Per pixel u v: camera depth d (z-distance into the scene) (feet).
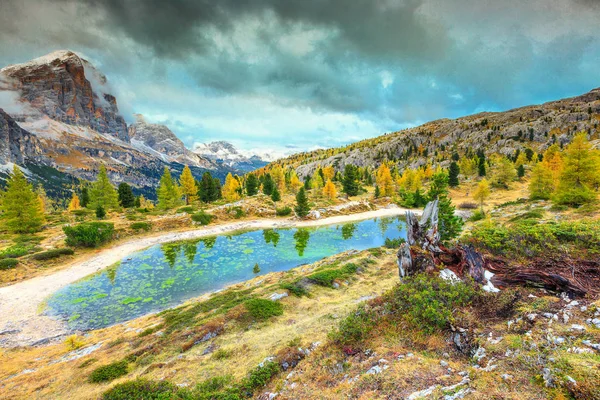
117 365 47.03
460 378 22.54
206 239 179.83
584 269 34.60
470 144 635.25
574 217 100.07
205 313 67.97
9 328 75.25
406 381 23.98
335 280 82.69
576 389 17.10
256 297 71.82
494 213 164.55
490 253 45.27
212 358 44.88
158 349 51.96
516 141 568.41
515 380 19.88
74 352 58.65
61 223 193.57
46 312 84.89
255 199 269.23
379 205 304.09
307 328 50.14
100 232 157.89
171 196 247.09
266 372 35.83
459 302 33.19
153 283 108.27
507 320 28.76
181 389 34.17
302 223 229.04
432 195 108.27
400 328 34.12
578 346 21.48
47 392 42.19
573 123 553.64
